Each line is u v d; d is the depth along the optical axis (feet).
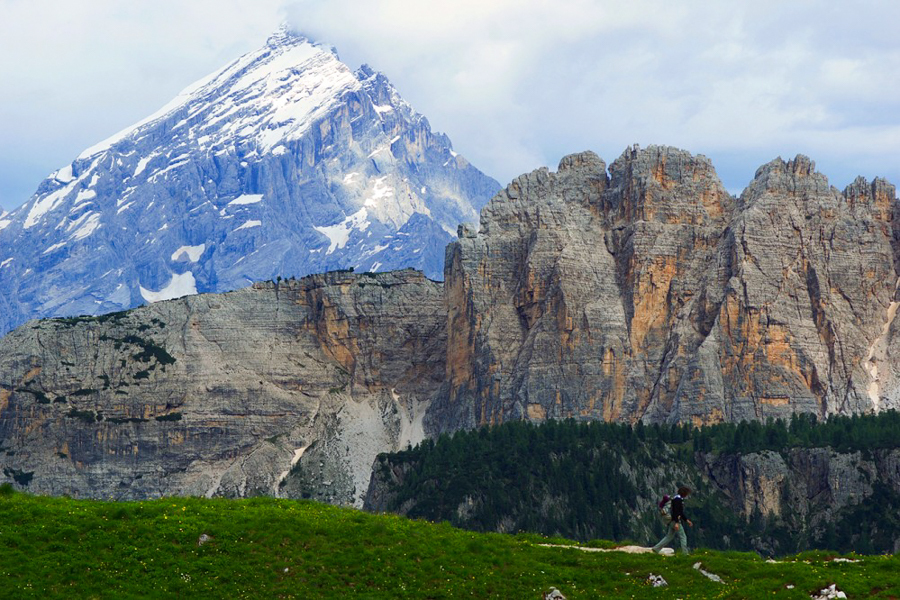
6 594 555.28
